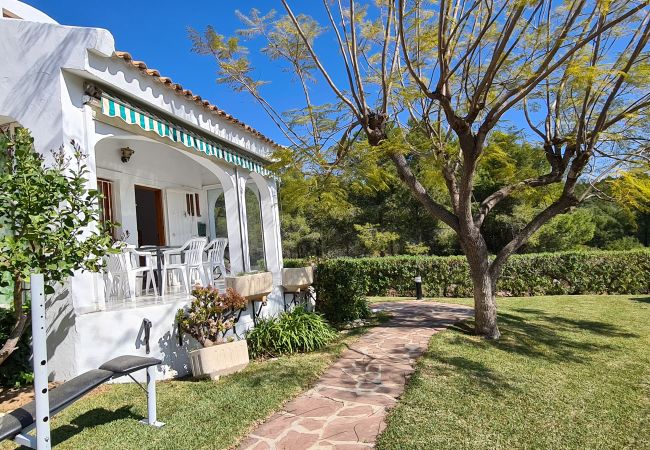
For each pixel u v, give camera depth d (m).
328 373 7.35
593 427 5.30
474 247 9.70
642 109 9.20
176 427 5.13
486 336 9.70
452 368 7.41
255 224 13.66
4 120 6.89
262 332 8.88
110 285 8.38
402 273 18.70
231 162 10.97
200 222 15.61
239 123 11.21
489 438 4.94
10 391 6.05
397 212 28.31
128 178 11.95
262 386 6.59
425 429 5.11
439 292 18.25
